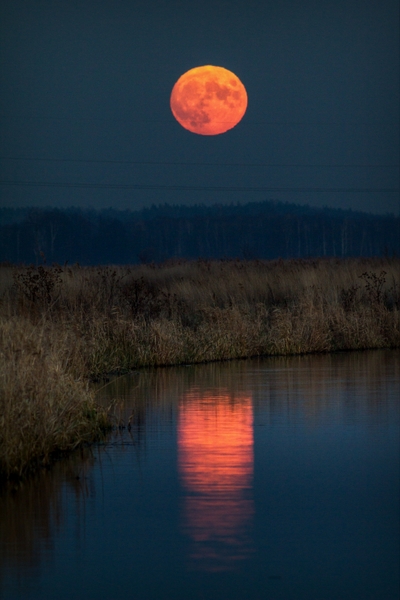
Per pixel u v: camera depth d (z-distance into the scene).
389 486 30.73
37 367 37.53
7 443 32.88
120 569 22.61
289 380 59.31
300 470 33.12
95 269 107.69
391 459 34.97
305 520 26.67
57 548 24.22
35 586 21.53
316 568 22.62
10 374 35.28
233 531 25.66
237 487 30.67
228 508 28.09
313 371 64.69
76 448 37.66
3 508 28.27
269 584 21.56
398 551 23.89
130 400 50.44
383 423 42.78
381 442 38.28
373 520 26.69
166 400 50.38
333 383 57.56
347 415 45.12
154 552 23.84
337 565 22.84
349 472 32.84
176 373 64.19
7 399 33.91
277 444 37.91
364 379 59.56
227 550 23.98
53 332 50.53
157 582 21.73
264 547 24.19
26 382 35.81
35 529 25.94
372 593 21.03
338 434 40.09
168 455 35.88
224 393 53.16
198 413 45.84
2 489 30.81
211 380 59.66
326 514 27.36
